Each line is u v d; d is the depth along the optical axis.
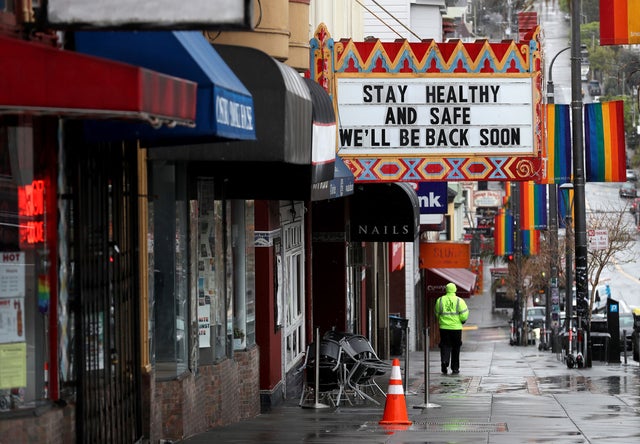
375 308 61.66
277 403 33.22
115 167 19.92
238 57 22.92
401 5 73.50
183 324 24.53
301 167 27.47
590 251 84.94
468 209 164.12
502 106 36.34
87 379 18.28
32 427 16.88
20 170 17.14
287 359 36.50
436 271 90.62
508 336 114.69
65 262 18.00
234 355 29.58
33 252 17.41
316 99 27.45
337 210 47.38
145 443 21.50
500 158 36.41
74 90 14.21
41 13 16.03
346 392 34.03
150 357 22.69
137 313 21.02
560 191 85.31
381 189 48.09
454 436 24.41
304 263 40.88
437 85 36.41
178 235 24.25
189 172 25.16
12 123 16.95
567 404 32.22
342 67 36.38
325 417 29.36
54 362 17.67
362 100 36.38
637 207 171.12
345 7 51.62
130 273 20.80
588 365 50.91
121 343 20.17
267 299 32.47
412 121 36.44
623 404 32.09
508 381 42.28
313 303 47.53
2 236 16.81
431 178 36.50
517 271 102.81
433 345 97.31
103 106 14.21
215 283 26.94
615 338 55.38
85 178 18.27
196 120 17.59
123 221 20.42
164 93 15.02
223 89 18.03
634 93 191.62
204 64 17.98
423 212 54.88
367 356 33.41
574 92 49.12
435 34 88.56
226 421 27.44
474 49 36.34
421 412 30.27
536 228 83.56
